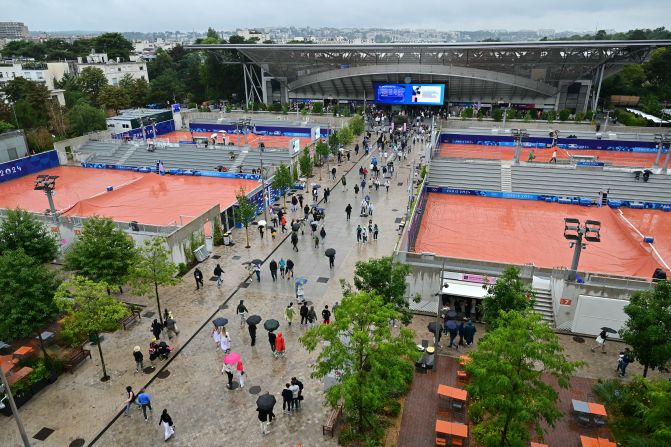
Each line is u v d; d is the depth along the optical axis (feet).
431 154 173.58
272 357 75.41
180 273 102.47
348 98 334.24
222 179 173.78
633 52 250.57
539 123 233.96
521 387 49.16
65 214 131.13
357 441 58.23
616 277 79.30
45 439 59.88
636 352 62.18
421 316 87.86
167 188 161.48
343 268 104.47
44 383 68.90
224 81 359.87
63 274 103.71
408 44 263.49
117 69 409.28
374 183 157.28
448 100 311.27
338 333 57.16
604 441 55.01
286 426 61.46
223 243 118.21
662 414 49.11
